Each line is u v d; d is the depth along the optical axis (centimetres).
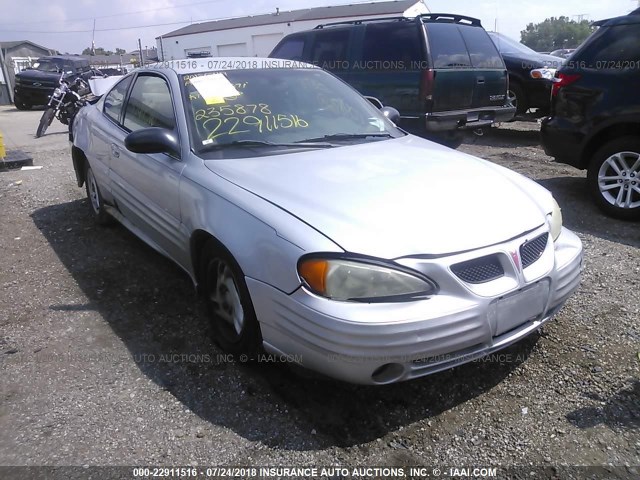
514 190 303
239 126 351
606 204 529
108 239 495
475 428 258
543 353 311
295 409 271
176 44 3825
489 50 791
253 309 272
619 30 516
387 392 284
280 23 3259
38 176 752
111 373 300
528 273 263
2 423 262
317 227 250
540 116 965
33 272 430
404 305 234
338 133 373
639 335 324
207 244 307
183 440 251
